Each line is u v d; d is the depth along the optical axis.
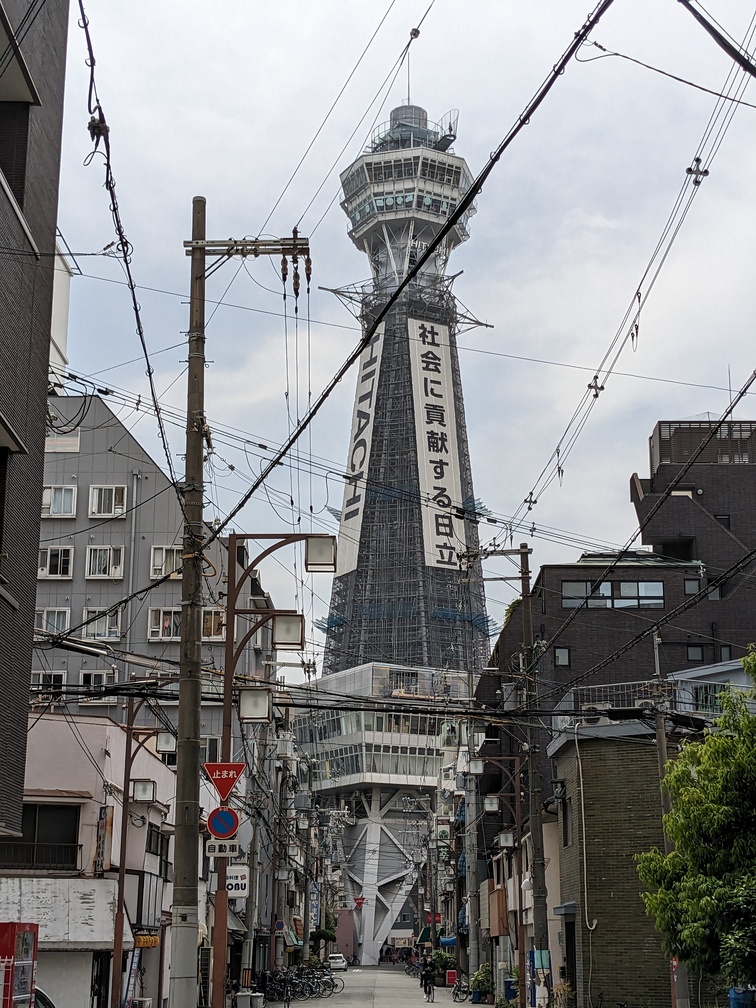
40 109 23.23
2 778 21.47
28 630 23.25
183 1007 18.06
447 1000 69.62
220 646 70.25
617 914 37.97
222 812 22.22
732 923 21.33
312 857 123.62
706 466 88.44
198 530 19.75
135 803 42.12
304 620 27.53
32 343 23.12
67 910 36.06
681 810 22.73
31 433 23.33
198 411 20.22
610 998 37.41
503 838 55.62
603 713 35.25
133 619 72.25
